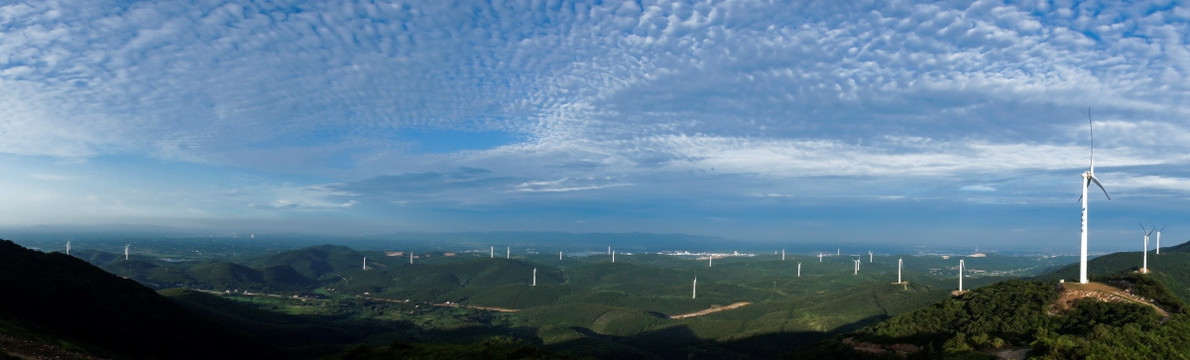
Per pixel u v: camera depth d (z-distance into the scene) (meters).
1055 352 77.19
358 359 111.62
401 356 110.44
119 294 173.25
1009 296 110.69
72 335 126.00
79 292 158.50
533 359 106.44
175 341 153.25
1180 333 80.81
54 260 177.12
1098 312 92.56
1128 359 73.19
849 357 106.62
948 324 108.00
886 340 108.56
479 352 111.06
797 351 125.12
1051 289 108.81
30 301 136.88
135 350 135.88
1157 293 102.62
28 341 88.81
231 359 163.62
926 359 91.69
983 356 85.50
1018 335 93.25
